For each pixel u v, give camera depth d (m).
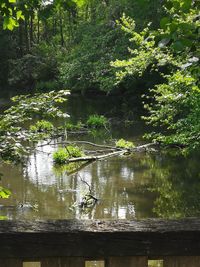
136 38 11.14
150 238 1.86
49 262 1.87
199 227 1.88
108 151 17.88
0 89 42.00
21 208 11.85
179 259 1.89
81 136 20.75
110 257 1.87
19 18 3.57
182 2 2.56
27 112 6.01
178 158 16.56
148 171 15.14
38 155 17.19
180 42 2.51
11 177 14.74
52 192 13.25
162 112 12.69
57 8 3.46
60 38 49.88
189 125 12.36
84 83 30.72
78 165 16.20
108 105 28.94
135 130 21.75
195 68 3.25
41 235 1.84
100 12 30.00
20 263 1.86
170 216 11.20
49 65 41.12
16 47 47.56
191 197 12.52
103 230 1.86
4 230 1.85
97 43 29.47
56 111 6.14
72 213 11.58
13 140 5.83
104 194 13.04
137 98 28.34
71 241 1.85
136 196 12.80
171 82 11.16
